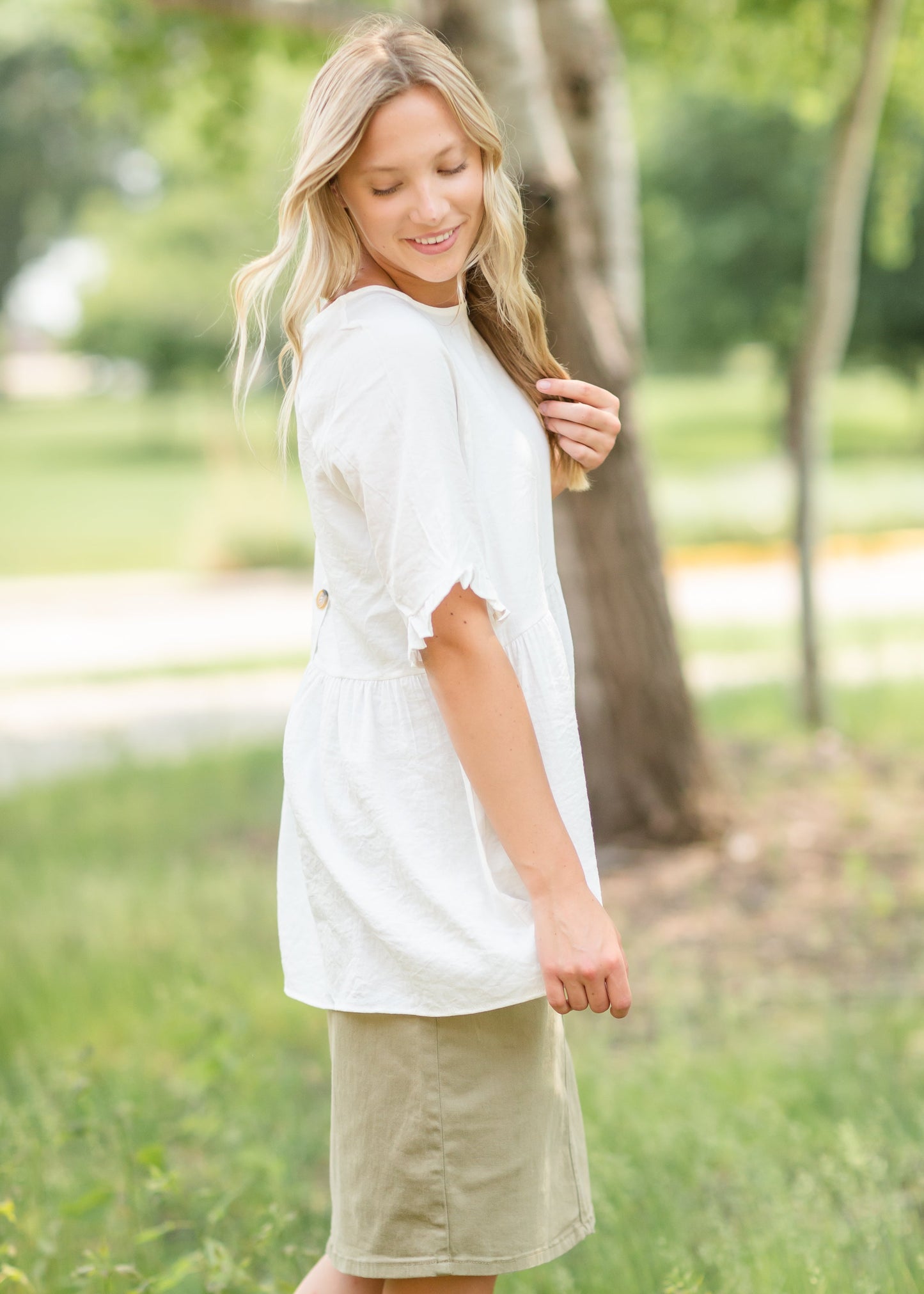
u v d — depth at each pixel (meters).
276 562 19.25
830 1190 2.74
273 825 7.04
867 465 24.73
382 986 1.74
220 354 33.09
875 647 9.80
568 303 5.33
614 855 5.96
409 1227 1.76
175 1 6.10
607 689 6.02
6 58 37.12
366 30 1.78
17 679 12.26
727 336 25.23
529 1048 1.77
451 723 1.65
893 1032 3.73
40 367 65.00
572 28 6.08
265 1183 3.00
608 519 5.91
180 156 11.62
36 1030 4.13
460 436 1.74
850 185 7.73
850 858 5.64
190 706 10.73
